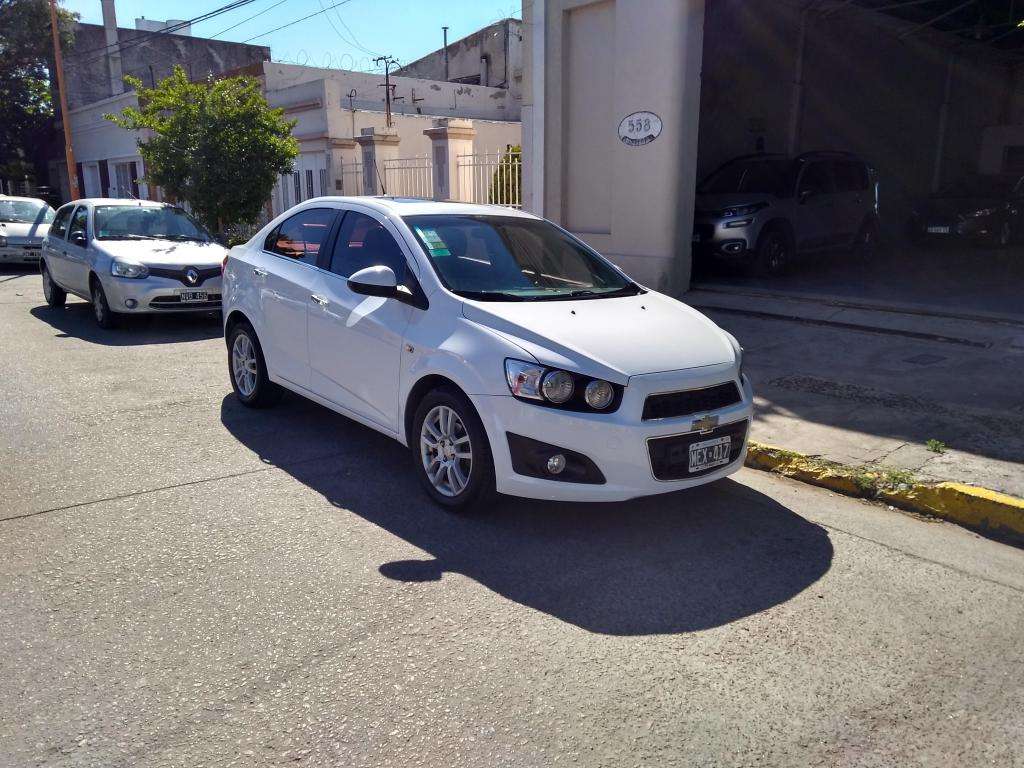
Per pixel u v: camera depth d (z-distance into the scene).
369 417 5.16
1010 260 14.24
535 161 12.07
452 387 4.50
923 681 3.14
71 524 4.43
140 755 2.66
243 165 15.90
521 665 3.19
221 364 8.34
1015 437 5.55
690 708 2.95
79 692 2.99
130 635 3.36
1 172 35.34
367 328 5.02
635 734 2.81
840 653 3.32
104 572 3.89
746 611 3.63
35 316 11.27
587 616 3.56
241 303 6.39
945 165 21.19
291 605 3.61
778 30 15.38
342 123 19.27
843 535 4.44
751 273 11.95
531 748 2.72
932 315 8.89
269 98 21.11
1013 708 2.99
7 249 16.67
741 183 12.71
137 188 29.05
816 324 9.04
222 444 5.78
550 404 4.07
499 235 5.38
